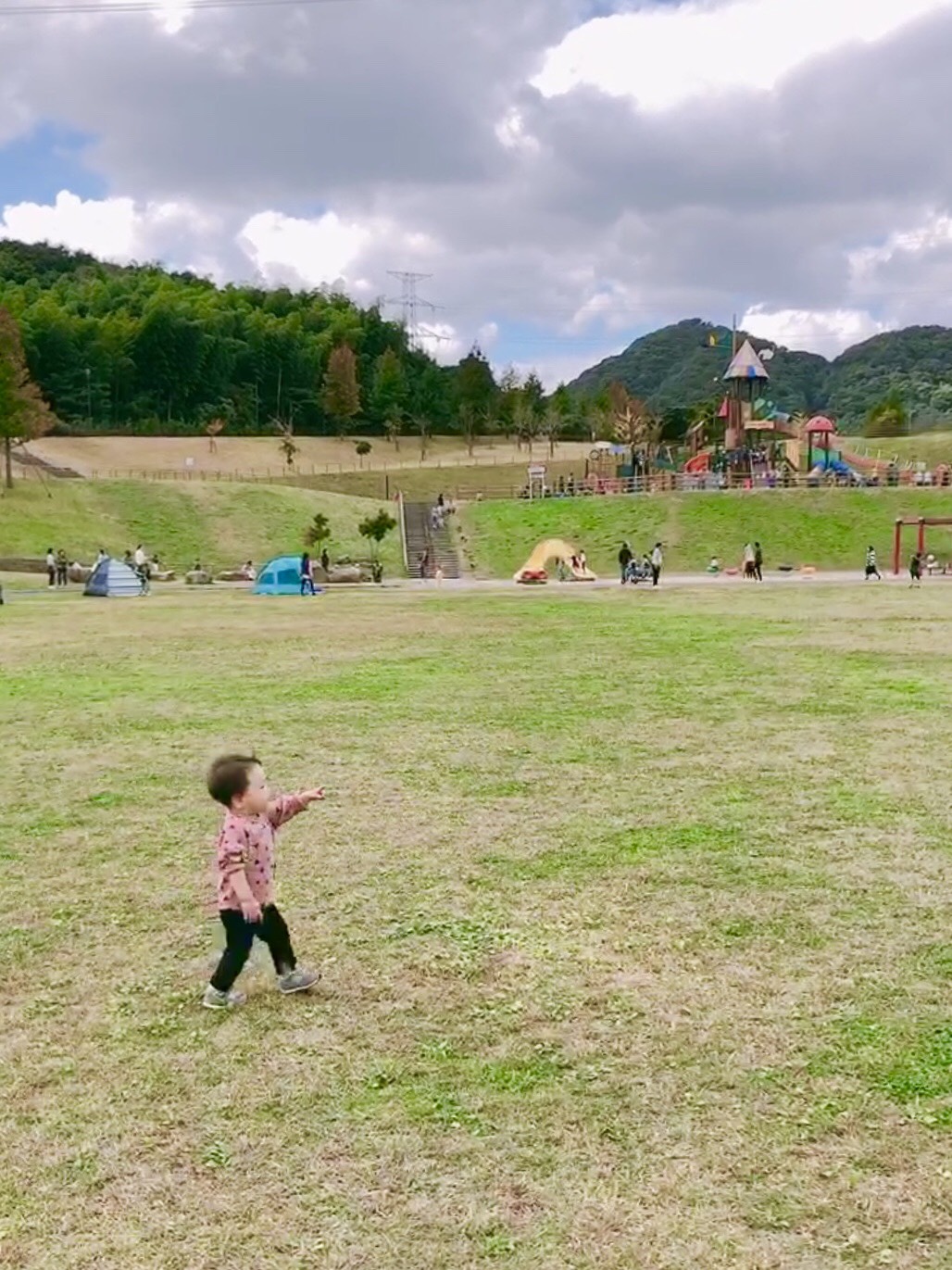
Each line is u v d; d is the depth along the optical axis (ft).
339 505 206.90
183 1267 9.21
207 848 21.85
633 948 16.19
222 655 55.57
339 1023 13.87
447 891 18.84
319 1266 9.18
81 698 41.37
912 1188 10.14
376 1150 10.90
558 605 91.91
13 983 15.33
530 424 375.86
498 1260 9.21
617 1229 9.59
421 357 498.28
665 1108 11.60
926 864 19.90
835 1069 12.38
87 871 20.43
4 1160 10.85
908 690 41.01
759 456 211.41
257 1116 11.59
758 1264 9.11
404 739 32.60
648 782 26.71
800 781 26.55
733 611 82.23
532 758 29.73
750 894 18.47
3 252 524.11
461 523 188.75
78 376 355.36
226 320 414.62
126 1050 13.21
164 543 182.09
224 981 14.39
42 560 156.04
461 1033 13.50
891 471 200.85
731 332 228.22
